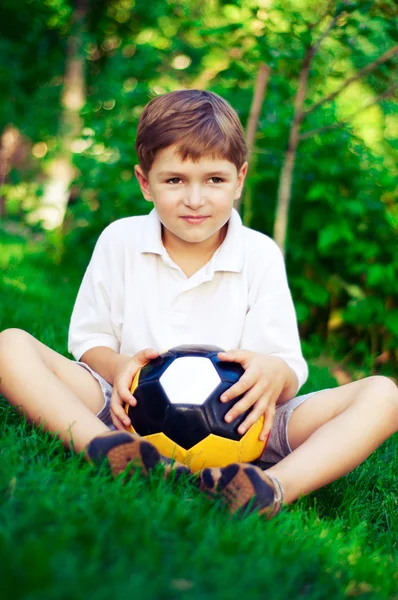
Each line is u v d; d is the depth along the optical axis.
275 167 4.77
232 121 2.21
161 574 1.23
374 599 1.35
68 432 1.89
